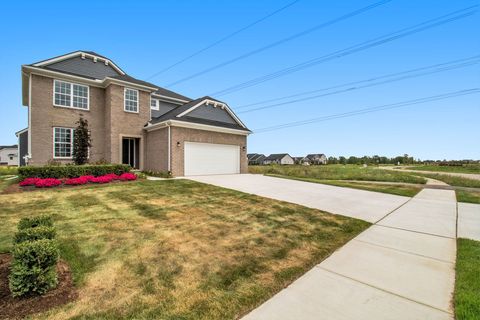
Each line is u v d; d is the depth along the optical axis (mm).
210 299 2812
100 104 15477
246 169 19078
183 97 21922
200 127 15531
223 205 7398
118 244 4270
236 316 2537
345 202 8703
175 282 3154
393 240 5066
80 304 2643
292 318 2525
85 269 3396
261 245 4527
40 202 7062
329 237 5137
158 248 4172
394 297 2949
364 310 2680
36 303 2623
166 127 14352
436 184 15938
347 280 3367
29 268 2752
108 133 14930
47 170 9883
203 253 4066
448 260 4066
